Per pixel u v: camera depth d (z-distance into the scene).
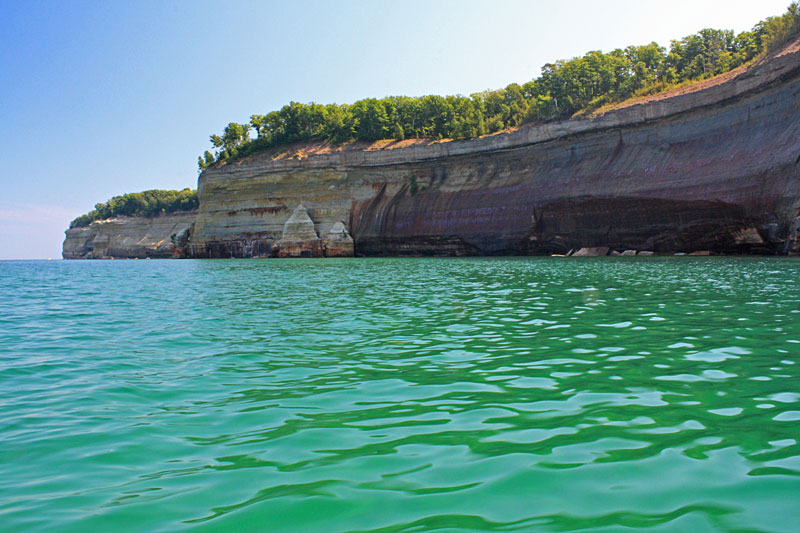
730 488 4.02
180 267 58.59
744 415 5.71
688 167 49.75
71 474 4.57
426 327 12.30
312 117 105.44
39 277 43.66
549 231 60.00
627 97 72.12
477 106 96.56
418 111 97.31
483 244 65.44
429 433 5.36
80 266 79.12
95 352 10.29
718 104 50.53
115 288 28.19
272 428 5.66
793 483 4.09
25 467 4.74
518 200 63.75
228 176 89.12
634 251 52.66
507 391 6.86
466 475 4.35
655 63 85.69
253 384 7.57
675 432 5.23
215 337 11.65
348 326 12.78
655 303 15.49
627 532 3.43
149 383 7.77
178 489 4.23
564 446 4.93
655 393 6.60
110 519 3.77
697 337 10.24
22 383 7.92
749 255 44.09
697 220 46.97
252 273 40.06
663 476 4.25
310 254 79.88
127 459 4.89
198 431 5.63
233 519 3.73
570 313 13.95
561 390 6.84
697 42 85.94
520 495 3.97
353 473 4.45
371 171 79.50
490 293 19.66
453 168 74.00
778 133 43.69
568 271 31.19
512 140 67.75
